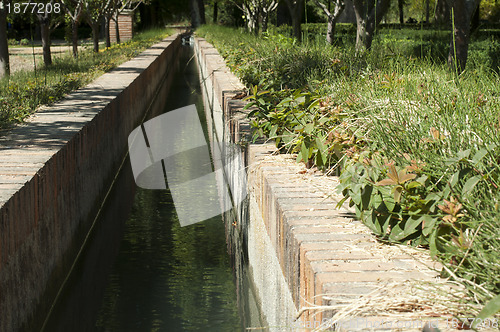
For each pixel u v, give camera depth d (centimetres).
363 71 796
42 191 583
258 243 555
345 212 404
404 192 348
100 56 2278
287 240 387
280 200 433
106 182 1004
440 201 343
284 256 403
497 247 291
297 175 502
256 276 572
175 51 3956
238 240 742
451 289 283
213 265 709
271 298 473
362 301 269
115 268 709
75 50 2375
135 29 5009
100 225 879
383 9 1116
